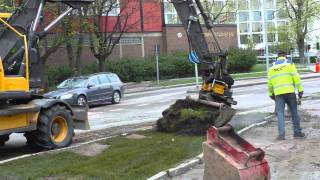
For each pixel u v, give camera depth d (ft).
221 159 22.62
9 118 36.06
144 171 28.71
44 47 104.99
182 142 38.14
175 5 46.65
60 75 123.34
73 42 120.26
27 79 37.96
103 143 38.99
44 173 28.76
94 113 72.54
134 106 81.05
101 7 115.75
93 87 81.97
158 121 44.73
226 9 184.34
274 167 29.73
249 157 22.17
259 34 288.30
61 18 41.86
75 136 46.42
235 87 110.32
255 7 274.98
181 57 156.25
